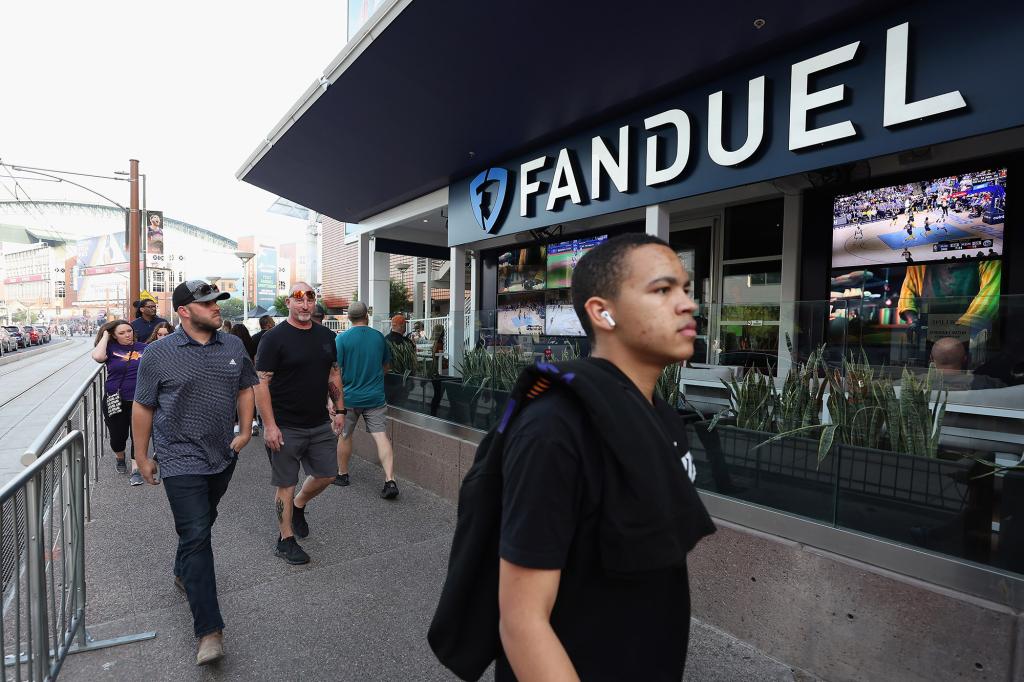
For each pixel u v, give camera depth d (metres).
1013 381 2.25
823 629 2.29
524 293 10.02
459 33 5.46
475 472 0.98
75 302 135.62
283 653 2.56
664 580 0.94
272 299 92.19
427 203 9.69
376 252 12.12
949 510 2.09
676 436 1.09
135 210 17.55
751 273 6.94
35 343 48.81
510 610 0.81
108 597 3.09
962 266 5.10
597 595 0.87
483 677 2.43
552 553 0.79
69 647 2.54
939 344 2.45
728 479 2.79
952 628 1.97
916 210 5.38
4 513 1.90
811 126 4.20
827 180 5.70
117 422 5.52
